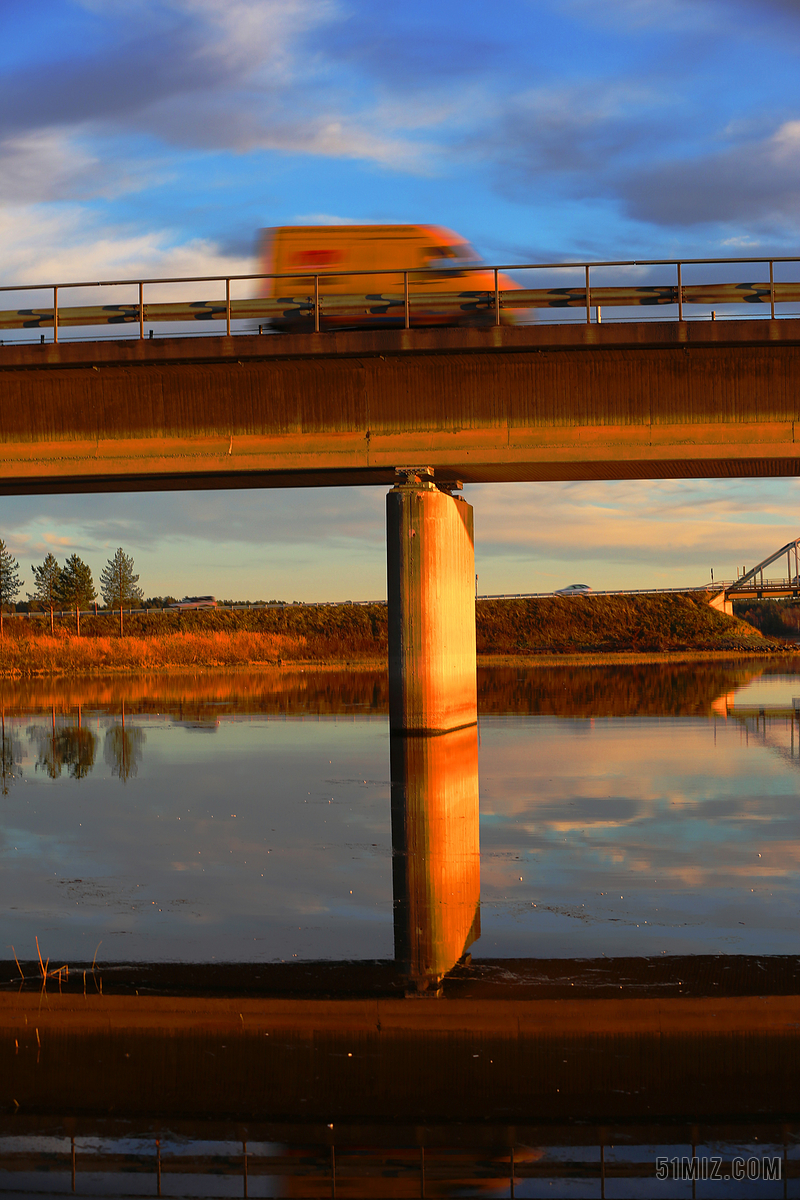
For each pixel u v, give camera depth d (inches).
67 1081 248.4
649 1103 235.0
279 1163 211.0
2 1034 275.6
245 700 1509.6
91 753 893.8
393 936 352.5
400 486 1022.4
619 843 508.1
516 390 1015.0
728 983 303.3
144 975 316.2
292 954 334.6
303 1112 232.4
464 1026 276.4
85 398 1048.8
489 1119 228.2
